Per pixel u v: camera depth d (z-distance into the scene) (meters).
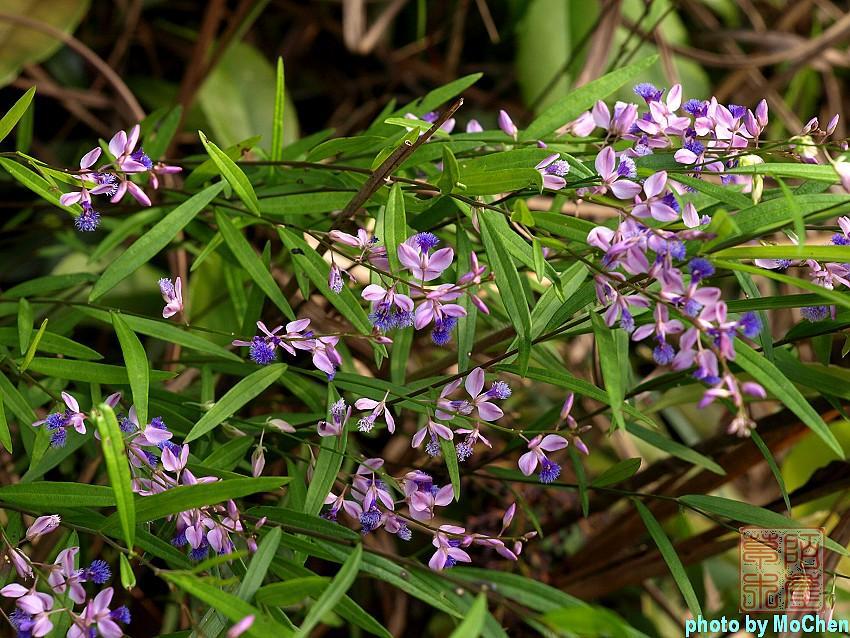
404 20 0.60
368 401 0.35
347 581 0.32
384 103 0.58
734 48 0.62
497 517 0.45
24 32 0.48
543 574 0.45
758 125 0.36
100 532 0.35
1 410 0.36
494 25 0.60
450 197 0.36
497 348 0.39
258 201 0.38
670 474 0.42
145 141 0.42
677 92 0.36
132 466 0.35
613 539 0.44
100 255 0.40
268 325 0.41
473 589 0.33
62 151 0.51
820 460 0.41
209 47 0.48
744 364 0.33
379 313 0.35
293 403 0.43
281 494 0.41
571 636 0.33
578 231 0.35
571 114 0.38
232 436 0.37
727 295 0.53
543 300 0.36
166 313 0.36
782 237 0.43
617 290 0.34
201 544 0.35
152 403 0.37
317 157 0.38
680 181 0.35
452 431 0.36
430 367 0.40
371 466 0.36
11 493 0.35
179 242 0.43
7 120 0.35
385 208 0.35
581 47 0.48
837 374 0.39
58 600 0.34
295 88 0.58
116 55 0.52
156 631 0.43
